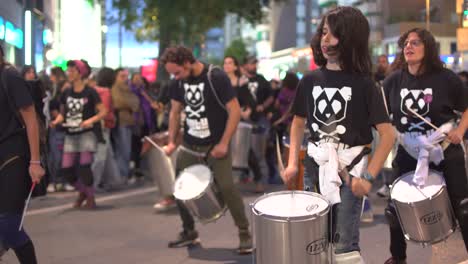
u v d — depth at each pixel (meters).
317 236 2.95
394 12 9.96
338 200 3.22
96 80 10.27
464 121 4.23
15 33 15.11
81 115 7.68
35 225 6.84
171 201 7.71
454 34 9.49
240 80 8.61
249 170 9.66
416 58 4.23
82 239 6.16
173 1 21.58
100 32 28.88
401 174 4.49
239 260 5.29
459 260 5.00
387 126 3.30
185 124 5.57
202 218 5.29
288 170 3.50
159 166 7.50
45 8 19.92
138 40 25.56
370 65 3.36
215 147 5.26
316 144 3.41
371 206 7.25
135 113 10.12
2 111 3.88
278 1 26.86
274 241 2.95
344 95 3.32
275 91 10.96
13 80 3.85
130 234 6.36
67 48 25.67
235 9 23.41
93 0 27.23
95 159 8.58
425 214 3.88
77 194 8.87
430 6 9.62
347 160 3.32
